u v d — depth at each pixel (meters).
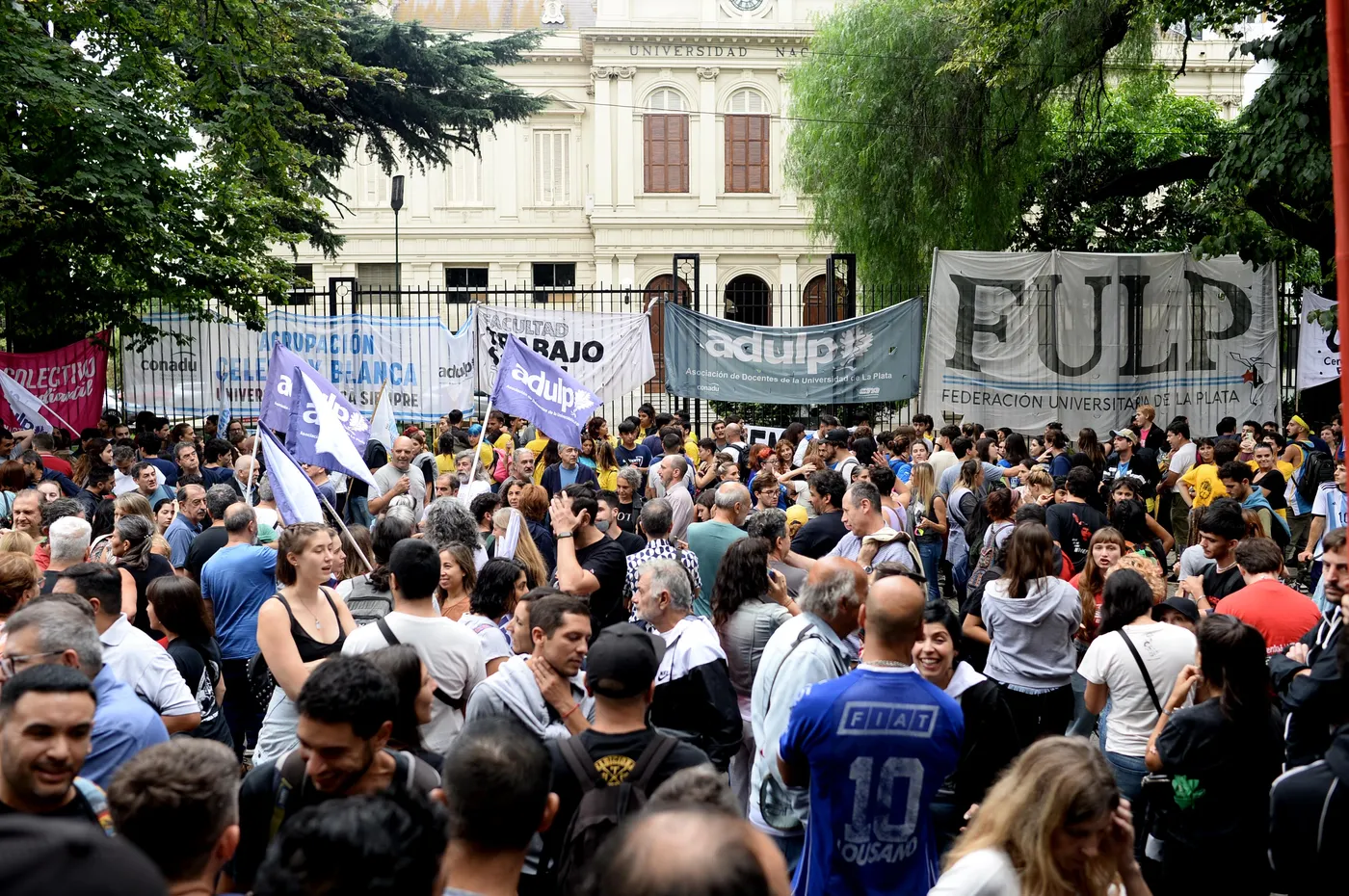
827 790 4.00
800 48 44.81
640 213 45.16
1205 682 4.52
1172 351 18.61
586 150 46.12
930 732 3.98
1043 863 3.02
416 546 5.14
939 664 4.77
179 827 2.82
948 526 11.05
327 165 27.19
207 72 17.84
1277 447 14.48
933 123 22.59
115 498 9.10
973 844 3.17
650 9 44.72
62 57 15.66
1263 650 4.39
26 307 16.47
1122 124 25.03
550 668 4.36
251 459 8.97
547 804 3.16
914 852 3.99
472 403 19.03
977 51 19.27
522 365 10.53
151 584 5.88
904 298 23.86
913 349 18.58
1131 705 5.39
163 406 19.45
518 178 46.00
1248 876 4.34
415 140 30.08
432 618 5.13
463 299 45.56
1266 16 16.08
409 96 28.27
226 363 19.41
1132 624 5.52
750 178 45.38
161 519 9.48
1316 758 4.42
